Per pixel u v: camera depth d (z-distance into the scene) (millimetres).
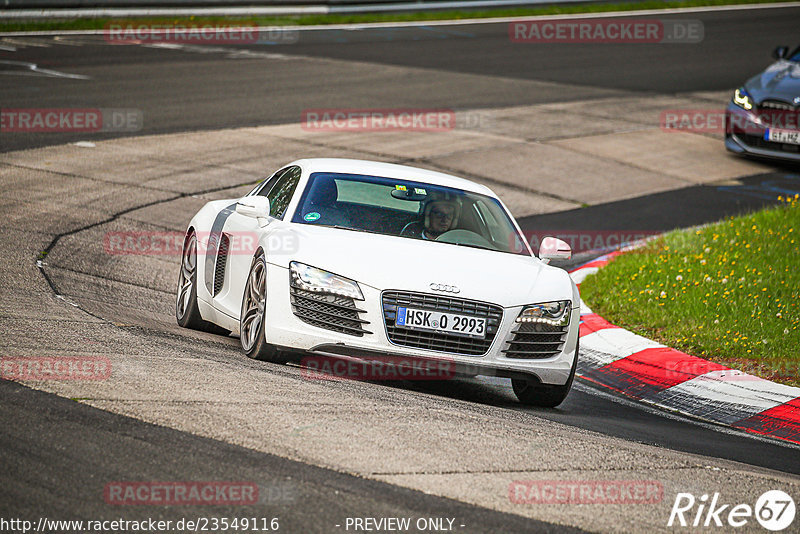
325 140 52656
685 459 17469
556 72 78188
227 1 87812
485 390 23500
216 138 51188
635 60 85750
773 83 55219
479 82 72000
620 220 43781
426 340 20453
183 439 14930
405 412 17922
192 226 27016
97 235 34312
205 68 69938
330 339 20250
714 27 105062
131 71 66500
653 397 24844
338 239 21672
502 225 24422
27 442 14227
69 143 47375
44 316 22359
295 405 17312
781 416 23188
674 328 29266
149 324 24422
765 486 16109
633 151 56750
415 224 23141
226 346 23281
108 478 13305
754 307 30219
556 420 20469
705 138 61188
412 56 80500
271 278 20938
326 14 95062
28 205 36750
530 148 55219
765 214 41750
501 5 107000
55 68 65188
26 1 78938
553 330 21344
